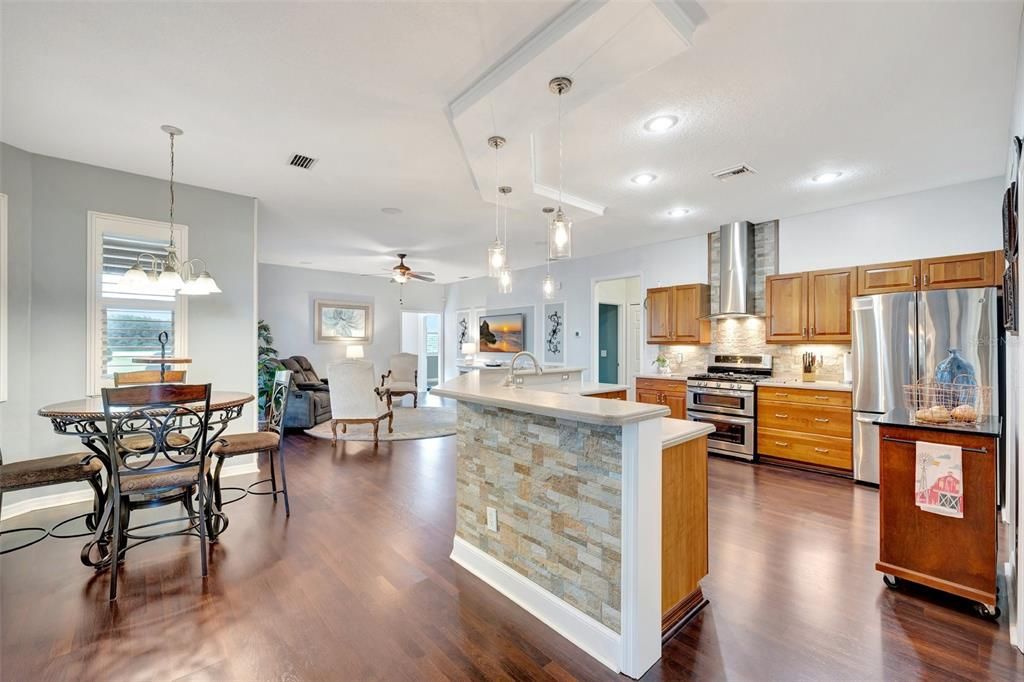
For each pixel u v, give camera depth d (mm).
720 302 5500
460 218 5262
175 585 2375
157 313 3939
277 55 2258
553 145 3234
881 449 2410
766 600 2260
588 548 1945
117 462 2342
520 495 2285
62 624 2043
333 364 5754
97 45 2186
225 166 3688
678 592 2080
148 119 2916
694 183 4020
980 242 3967
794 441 4609
